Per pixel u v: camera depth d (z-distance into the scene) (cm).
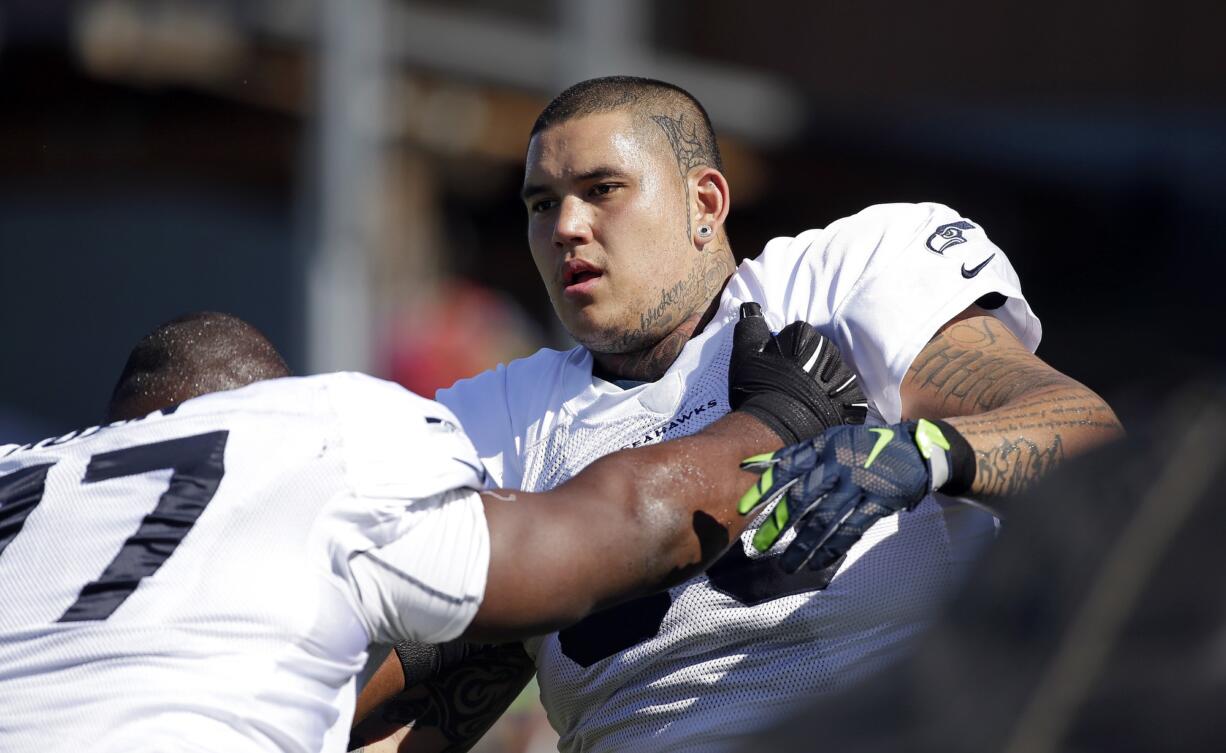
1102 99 3419
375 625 797
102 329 3766
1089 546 427
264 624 759
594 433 1034
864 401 925
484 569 795
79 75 3375
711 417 991
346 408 821
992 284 969
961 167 4059
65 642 753
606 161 1035
